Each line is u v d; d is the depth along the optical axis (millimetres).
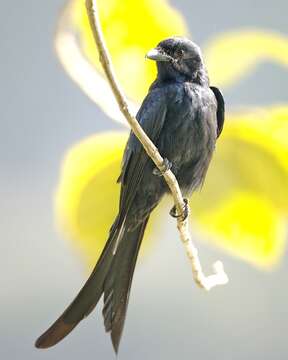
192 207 5395
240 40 5727
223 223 5371
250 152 5461
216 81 5719
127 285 8672
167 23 5789
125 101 5656
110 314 8477
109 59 5453
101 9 5730
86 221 5098
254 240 5336
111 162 5129
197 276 7406
